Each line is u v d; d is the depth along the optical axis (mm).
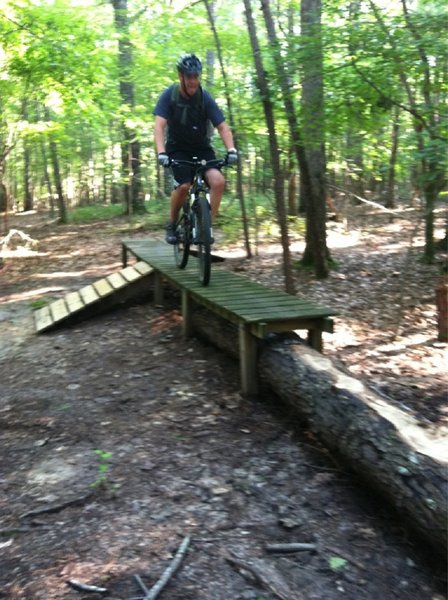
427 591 2611
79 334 6734
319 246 9047
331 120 7082
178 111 5414
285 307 4777
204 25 11570
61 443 4078
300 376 4008
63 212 19891
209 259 5641
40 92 12023
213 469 3625
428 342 6180
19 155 27641
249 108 8266
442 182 6148
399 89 6469
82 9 12156
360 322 6902
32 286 10102
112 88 13969
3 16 10281
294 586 2609
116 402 4730
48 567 2756
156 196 24734
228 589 2588
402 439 3061
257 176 14109
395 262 10164
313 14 6699
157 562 2760
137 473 3596
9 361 5992
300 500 3279
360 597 2564
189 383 5023
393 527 3045
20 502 3344
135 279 7379
